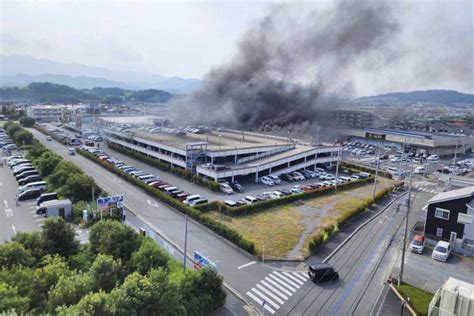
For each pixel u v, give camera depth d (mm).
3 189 43406
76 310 13938
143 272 20484
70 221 33562
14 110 130750
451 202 29844
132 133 71375
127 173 49594
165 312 16047
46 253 22422
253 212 37656
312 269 23938
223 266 25469
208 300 19312
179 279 20328
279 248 28656
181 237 30219
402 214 39469
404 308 20797
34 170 49656
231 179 48625
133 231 23922
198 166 49344
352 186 51500
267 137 72188
